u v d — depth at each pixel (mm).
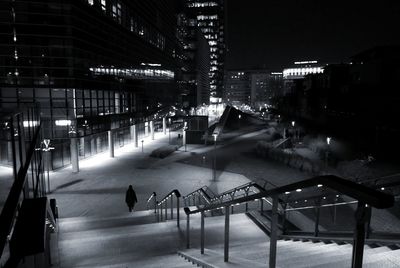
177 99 94438
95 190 24141
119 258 7742
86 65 32906
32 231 3920
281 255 5641
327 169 28250
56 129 30531
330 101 55219
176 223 11805
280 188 3461
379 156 28594
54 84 29984
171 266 5863
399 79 44688
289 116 77375
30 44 29219
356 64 54969
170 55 81625
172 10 84250
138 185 25719
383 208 1876
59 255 7781
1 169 10688
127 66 46531
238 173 29594
